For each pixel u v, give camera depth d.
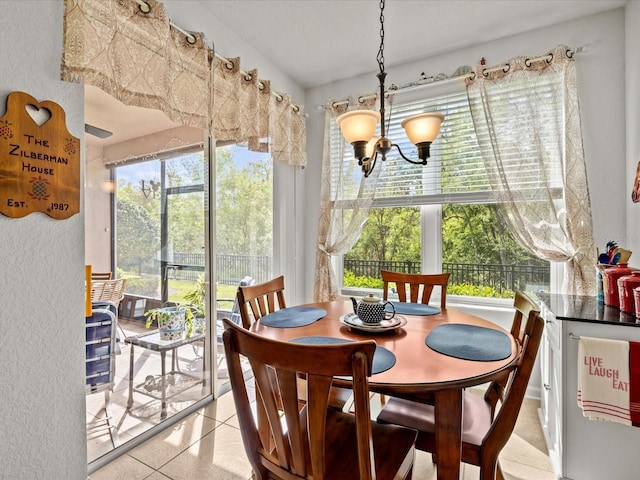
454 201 2.72
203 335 2.38
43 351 1.39
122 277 1.87
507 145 2.43
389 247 3.06
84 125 1.55
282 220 3.16
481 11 2.23
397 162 2.93
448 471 1.09
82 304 1.53
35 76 1.35
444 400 1.09
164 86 1.76
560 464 1.57
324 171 3.14
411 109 2.87
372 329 1.47
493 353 1.23
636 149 1.97
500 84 2.44
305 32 2.48
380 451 1.10
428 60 2.80
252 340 0.90
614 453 1.46
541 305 2.06
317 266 3.14
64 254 1.46
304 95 3.37
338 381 1.08
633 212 2.03
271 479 1.03
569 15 2.27
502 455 1.79
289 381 0.87
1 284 1.27
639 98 1.93
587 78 2.26
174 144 2.17
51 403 1.41
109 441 1.79
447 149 2.74
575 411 1.53
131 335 1.93
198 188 2.34
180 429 2.03
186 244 2.26
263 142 2.63
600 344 1.44
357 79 3.14
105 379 1.79
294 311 1.91
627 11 2.12
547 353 1.91
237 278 2.67
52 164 1.41
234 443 1.89
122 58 1.58
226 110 2.28
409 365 1.13
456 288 2.79
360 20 2.35
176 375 2.19
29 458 1.34
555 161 2.33
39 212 1.37
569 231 2.22
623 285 1.60
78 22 1.42
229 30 2.43
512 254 2.61
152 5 1.72
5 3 1.26
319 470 0.87
